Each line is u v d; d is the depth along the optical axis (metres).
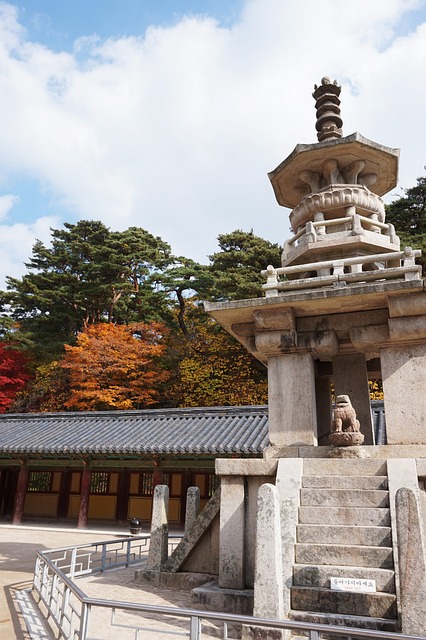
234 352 31.62
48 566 7.41
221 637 5.74
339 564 5.89
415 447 6.93
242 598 6.55
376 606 5.38
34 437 23.53
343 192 9.36
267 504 5.72
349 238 8.89
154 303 39.72
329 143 9.49
